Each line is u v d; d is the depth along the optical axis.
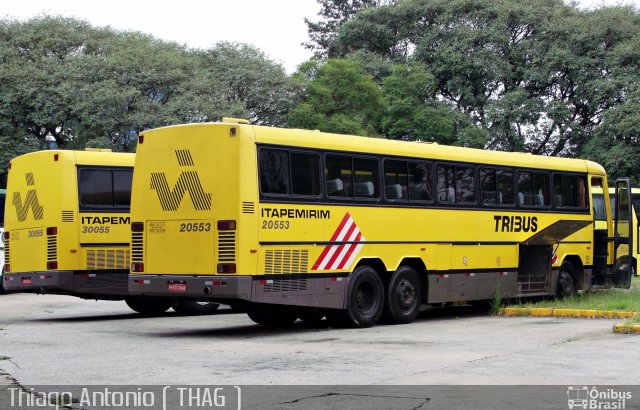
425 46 51.19
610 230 21.27
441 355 11.27
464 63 49.28
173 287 14.26
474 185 18.00
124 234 18.61
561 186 20.16
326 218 14.95
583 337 12.91
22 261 18.58
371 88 44.47
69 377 9.72
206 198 14.00
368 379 9.37
